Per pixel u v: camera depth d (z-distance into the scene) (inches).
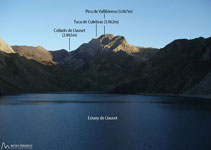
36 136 1460.4
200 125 1808.6
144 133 1537.9
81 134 1519.4
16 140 1360.7
